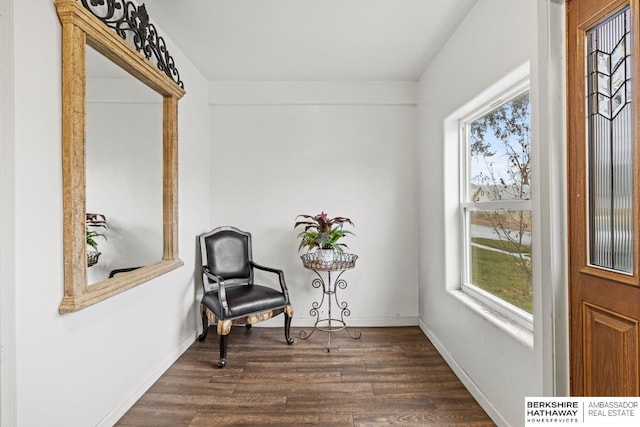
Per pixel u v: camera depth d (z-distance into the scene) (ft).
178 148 8.24
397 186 10.67
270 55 8.71
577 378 4.31
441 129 8.42
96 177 5.32
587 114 4.14
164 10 6.68
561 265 4.48
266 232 10.61
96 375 5.24
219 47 8.26
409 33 7.60
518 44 5.13
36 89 4.12
